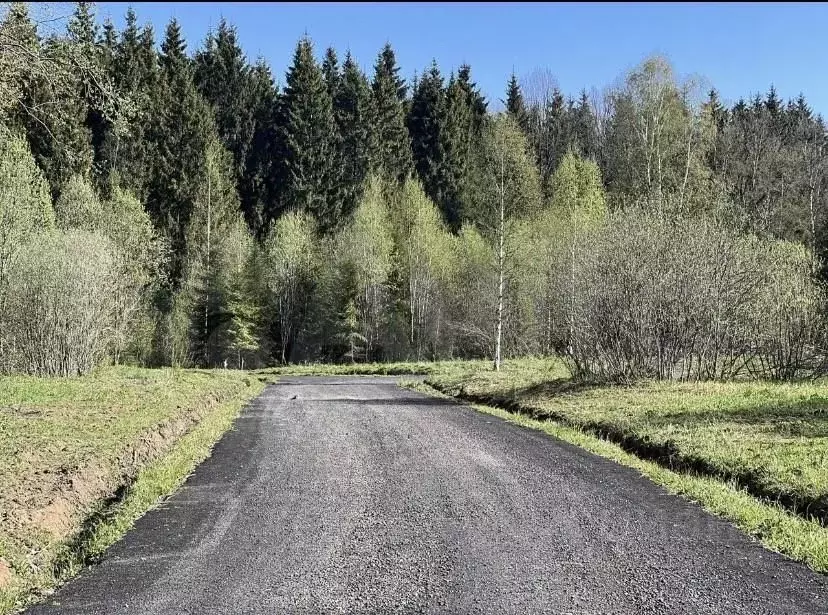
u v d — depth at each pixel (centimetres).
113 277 2138
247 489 788
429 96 6378
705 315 1616
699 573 507
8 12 920
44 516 630
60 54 995
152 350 4325
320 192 5519
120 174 4822
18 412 1148
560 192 4122
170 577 510
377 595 470
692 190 3288
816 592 470
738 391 1350
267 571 519
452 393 2122
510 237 3256
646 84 3631
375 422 1366
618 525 630
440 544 579
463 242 4900
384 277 4769
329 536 605
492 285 3881
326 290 4891
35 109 1056
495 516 663
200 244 5009
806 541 561
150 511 696
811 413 1067
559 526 627
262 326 4938
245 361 4875
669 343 1622
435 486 791
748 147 4875
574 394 1535
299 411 1603
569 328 1794
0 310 1942
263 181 5769
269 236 5294
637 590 474
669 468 887
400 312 4919
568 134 6412
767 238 2227
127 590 486
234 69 6097
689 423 1053
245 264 4866
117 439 960
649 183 3375
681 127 3631
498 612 439
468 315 4444
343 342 4784
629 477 833
